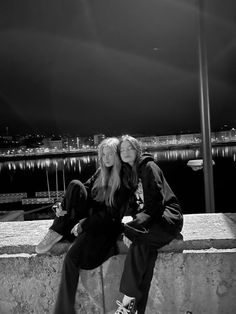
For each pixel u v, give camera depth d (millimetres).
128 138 3182
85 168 126812
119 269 3312
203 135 6113
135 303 3006
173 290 3289
